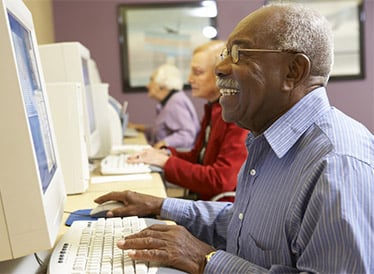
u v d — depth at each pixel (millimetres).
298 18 900
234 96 949
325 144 817
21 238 696
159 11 4234
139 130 3912
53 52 1718
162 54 4285
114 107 2791
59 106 1413
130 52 4266
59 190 950
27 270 813
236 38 929
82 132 1471
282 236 836
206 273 800
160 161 1843
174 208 1188
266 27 900
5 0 684
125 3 4219
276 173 900
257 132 1004
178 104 3414
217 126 1855
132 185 1570
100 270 744
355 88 4309
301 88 917
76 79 1724
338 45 4250
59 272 740
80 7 4180
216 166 1759
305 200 789
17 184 686
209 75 2004
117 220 1056
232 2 4238
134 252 787
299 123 897
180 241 835
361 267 682
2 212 686
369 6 4230
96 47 4238
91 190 1508
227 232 1104
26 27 885
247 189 989
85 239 909
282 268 782
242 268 796
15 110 672
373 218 709
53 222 775
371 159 773
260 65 902
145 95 4328
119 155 2137
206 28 4258
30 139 684
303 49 889
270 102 923
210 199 1808
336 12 4199
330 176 745
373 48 4277
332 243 710
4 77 663
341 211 705
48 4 3770
